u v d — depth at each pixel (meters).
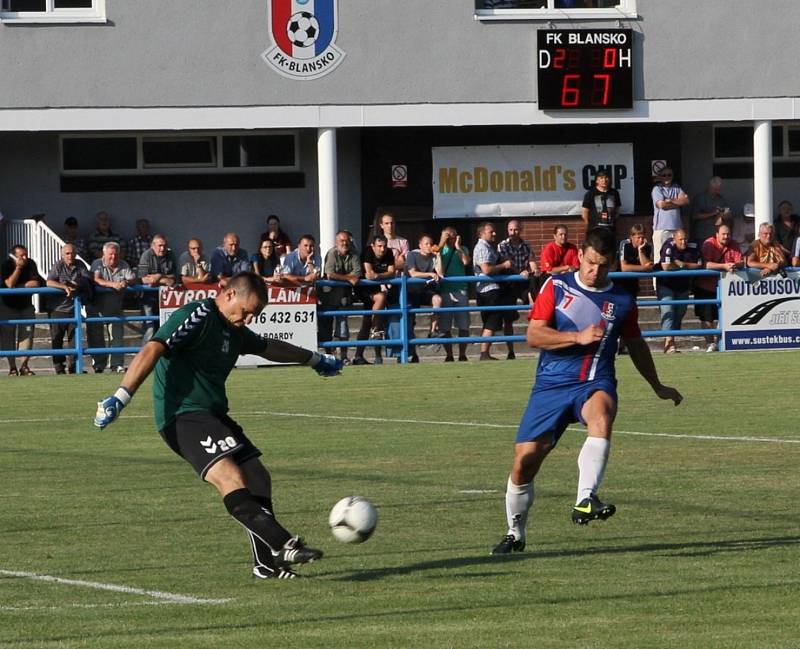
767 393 43.12
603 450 18.88
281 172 70.12
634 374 50.09
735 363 53.53
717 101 68.00
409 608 15.98
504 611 15.76
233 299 18.12
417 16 66.38
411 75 66.56
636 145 70.12
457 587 17.17
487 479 27.17
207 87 65.56
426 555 19.44
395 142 69.12
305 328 56.31
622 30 67.00
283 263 58.41
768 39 68.06
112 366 56.97
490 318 58.75
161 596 16.80
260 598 16.64
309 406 42.22
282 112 65.88
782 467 28.03
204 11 65.25
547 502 24.20
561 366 19.50
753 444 31.69
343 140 69.75
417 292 58.12
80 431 36.81
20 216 68.50
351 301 57.66
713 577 17.58
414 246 69.62
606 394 19.31
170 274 59.19
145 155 69.31
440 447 32.25
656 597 16.39
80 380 52.31
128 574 18.28
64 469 29.41
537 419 19.38
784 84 68.25
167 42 65.25
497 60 67.06
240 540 20.84
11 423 38.81
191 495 25.56
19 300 55.91
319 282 56.81
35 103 64.75
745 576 17.62
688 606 15.90
